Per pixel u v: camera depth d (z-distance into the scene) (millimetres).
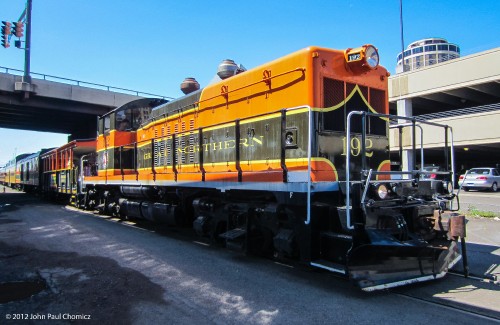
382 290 4898
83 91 25203
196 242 8141
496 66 22688
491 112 21766
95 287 5117
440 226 5281
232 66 7785
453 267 5859
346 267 4516
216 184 6801
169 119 9344
